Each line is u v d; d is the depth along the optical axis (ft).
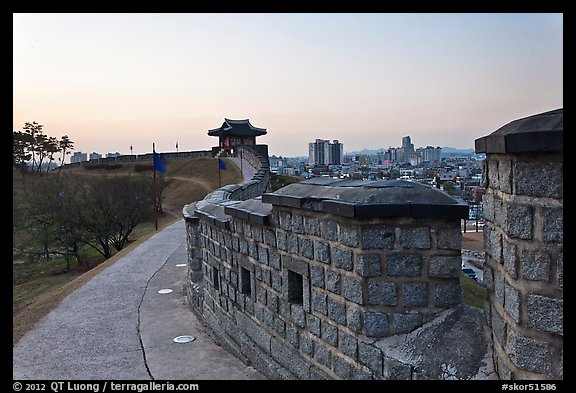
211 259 26.81
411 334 12.87
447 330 12.40
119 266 46.26
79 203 107.76
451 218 12.69
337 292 14.51
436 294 12.90
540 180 8.99
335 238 14.38
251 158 177.27
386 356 12.69
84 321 28.89
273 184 117.08
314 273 15.70
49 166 206.39
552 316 8.93
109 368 21.34
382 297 13.14
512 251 9.53
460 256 12.79
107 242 109.29
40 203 106.52
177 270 43.70
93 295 35.35
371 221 13.09
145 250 54.95
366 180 15.53
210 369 20.93
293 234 16.90
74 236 106.83
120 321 28.89
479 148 11.29
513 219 9.48
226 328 24.06
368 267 13.17
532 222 9.15
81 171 240.12
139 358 22.52
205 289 28.37
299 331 16.98
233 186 57.00
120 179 118.83
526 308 9.28
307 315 16.33
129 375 20.45
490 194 11.05
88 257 113.60
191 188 176.96
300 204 15.74
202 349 23.84
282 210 17.60
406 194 13.26
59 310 31.45
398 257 13.00
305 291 16.33
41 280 94.99
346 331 14.20
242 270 22.00
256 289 20.40
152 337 25.80
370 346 13.17
